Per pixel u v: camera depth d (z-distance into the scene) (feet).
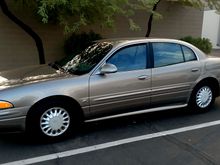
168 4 41.96
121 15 37.42
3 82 15.94
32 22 33.35
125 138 16.52
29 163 13.78
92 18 25.35
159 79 18.33
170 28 42.93
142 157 14.30
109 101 16.96
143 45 18.28
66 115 16.11
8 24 32.32
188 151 14.94
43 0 21.74
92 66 16.83
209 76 20.34
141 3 31.12
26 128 15.26
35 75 16.80
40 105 15.35
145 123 18.76
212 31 64.03
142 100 18.01
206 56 20.75
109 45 17.99
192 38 40.81
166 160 14.01
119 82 17.06
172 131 17.51
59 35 35.22
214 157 14.34
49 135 15.76
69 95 15.83
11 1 31.42
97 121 18.43
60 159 14.15
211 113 20.70
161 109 19.01
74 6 22.58
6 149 15.16
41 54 28.66
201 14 45.06
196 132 17.38
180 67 19.13
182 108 21.11
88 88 16.28
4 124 14.69
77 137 16.62
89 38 34.50
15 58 33.35
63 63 18.75
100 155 14.53
